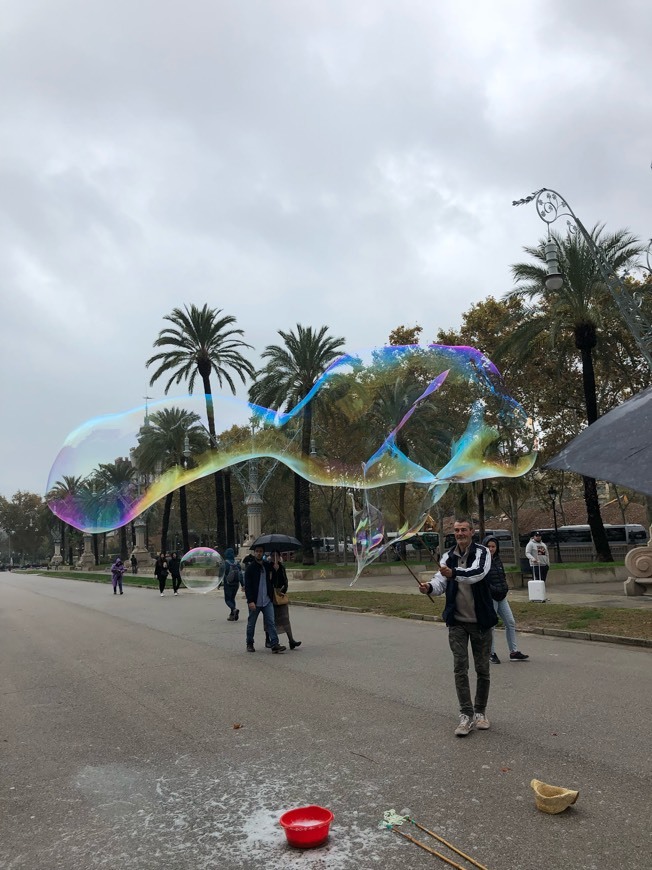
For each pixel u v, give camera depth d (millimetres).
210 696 6262
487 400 12000
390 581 23922
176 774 4117
